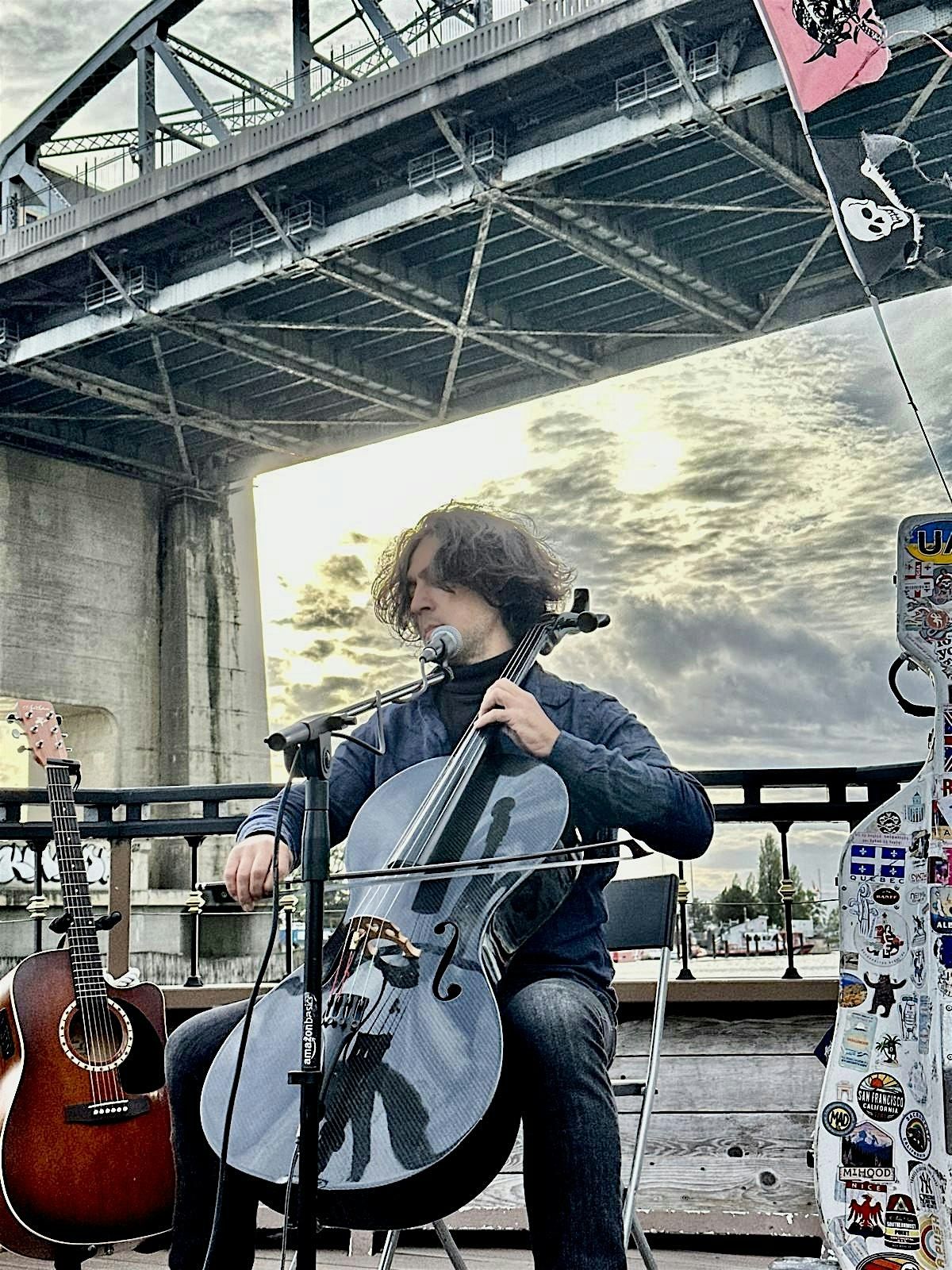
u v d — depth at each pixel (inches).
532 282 1002.1
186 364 1116.5
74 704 1218.6
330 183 893.8
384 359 1130.7
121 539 1272.1
